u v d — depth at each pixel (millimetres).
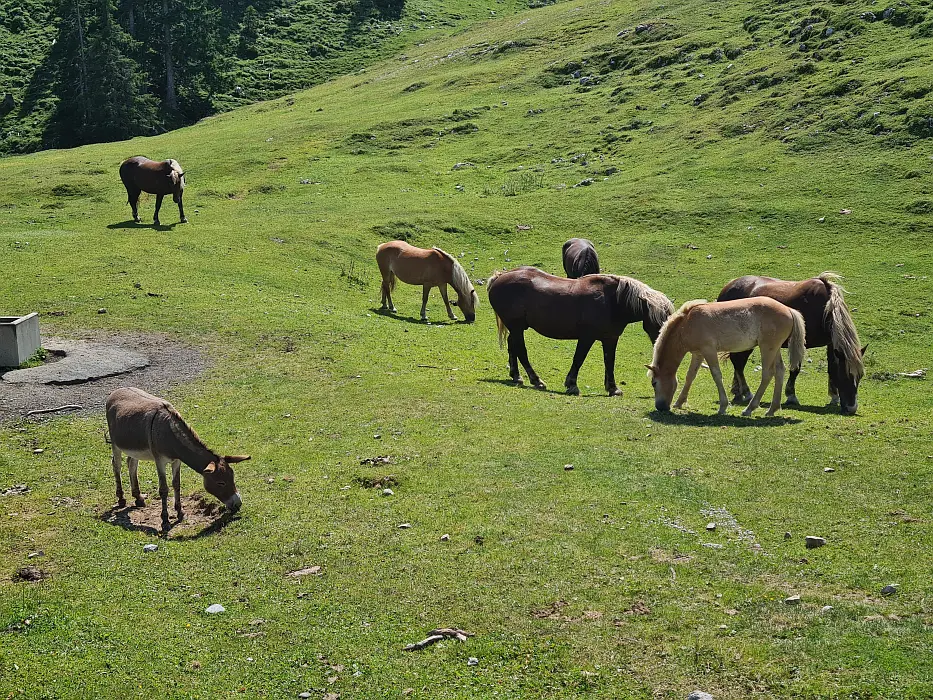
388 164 46188
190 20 85375
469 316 26578
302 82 85812
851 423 15234
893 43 44781
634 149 43812
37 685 8164
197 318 23156
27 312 23312
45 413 16625
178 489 11953
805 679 7953
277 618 9375
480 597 9633
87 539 11375
